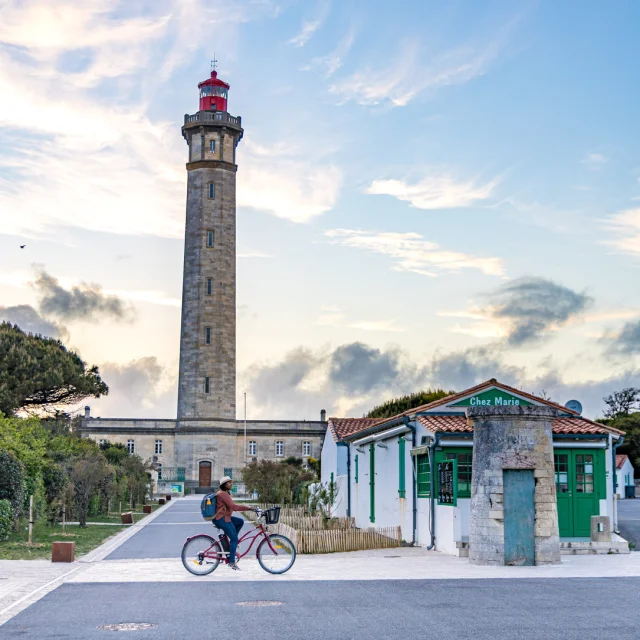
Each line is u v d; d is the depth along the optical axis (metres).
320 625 12.41
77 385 70.44
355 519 37.44
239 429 106.75
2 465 31.12
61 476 38.69
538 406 21.25
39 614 13.45
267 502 55.22
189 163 95.25
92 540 30.28
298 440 107.94
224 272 95.00
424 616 13.12
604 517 24.55
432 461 25.16
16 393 65.56
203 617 13.12
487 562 20.70
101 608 14.02
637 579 17.66
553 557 20.88
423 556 23.39
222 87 97.00
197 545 18.83
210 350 94.50
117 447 86.50
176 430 95.31
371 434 33.41
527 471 21.08
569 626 12.30
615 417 99.50
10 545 26.88
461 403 27.00
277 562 18.77
